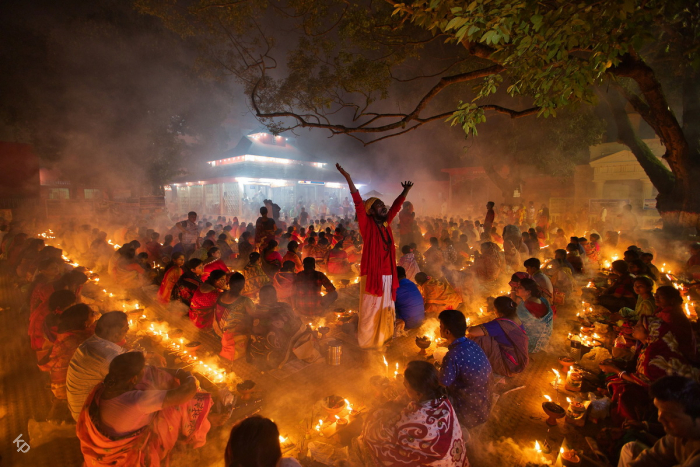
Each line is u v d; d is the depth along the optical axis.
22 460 3.34
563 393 4.22
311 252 10.45
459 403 3.37
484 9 4.55
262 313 5.09
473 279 7.82
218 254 7.68
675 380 2.07
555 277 7.54
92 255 10.20
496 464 3.26
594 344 5.41
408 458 2.58
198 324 6.19
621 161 20.72
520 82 5.16
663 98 8.31
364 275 5.10
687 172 9.55
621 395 3.54
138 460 2.72
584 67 4.42
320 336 5.75
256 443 1.73
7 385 4.57
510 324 4.15
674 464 2.25
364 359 5.11
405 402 2.91
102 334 3.22
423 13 5.19
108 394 2.58
